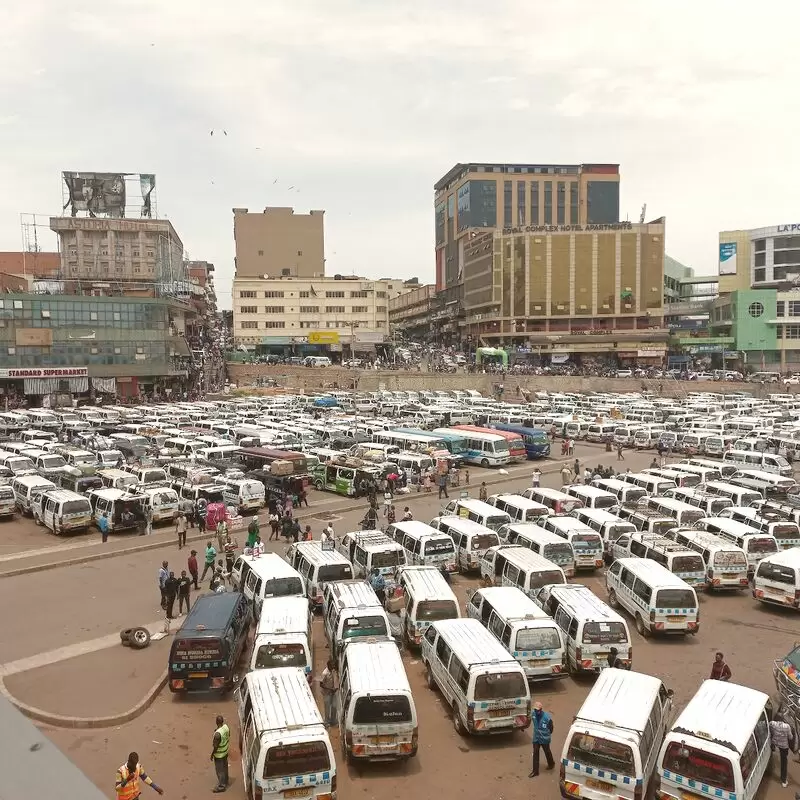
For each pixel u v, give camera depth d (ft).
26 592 85.51
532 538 88.43
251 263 506.07
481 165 577.43
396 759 47.98
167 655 67.31
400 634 71.10
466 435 184.65
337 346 435.12
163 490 117.80
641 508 105.91
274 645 57.41
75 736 52.90
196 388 341.62
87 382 285.84
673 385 350.02
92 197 353.92
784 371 403.13
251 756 43.16
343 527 118.62
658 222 418.92
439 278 652.89
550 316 419.33
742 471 141.38
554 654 60.13
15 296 273.13
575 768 43.24
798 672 53.83
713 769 40.91
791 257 431.84
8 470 140.36
